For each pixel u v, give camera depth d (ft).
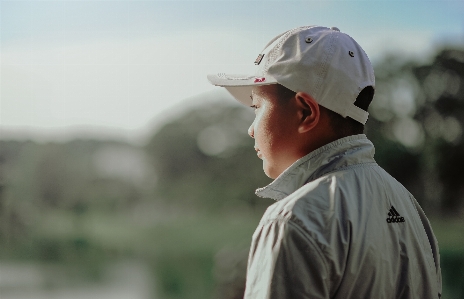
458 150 127.24
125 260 130.52
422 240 4.73
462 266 74.43
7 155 199.21
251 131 5.13
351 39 4.84
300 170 4.63
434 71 134.00
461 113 131.03
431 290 4.63
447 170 126.82
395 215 4.51
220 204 209.46
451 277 65.98
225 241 152.35
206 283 85.51
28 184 193.98
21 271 112.47
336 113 4.61
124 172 229.25
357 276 4.06
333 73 4.55
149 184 229.04
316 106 4.56
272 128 4.76
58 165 204.85
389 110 134.21
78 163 217.97
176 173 228.02
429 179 128.06
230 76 5.31
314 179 4.59
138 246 153.17
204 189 215.92
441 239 100.07
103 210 213.46
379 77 136.26
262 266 4.06
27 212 182.91
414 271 4.49
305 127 4.62
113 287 90.84
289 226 4.00
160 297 78.54
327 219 4.06
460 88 132.67
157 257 133.69
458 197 125.70
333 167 4.53
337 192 4.22
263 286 3.98
